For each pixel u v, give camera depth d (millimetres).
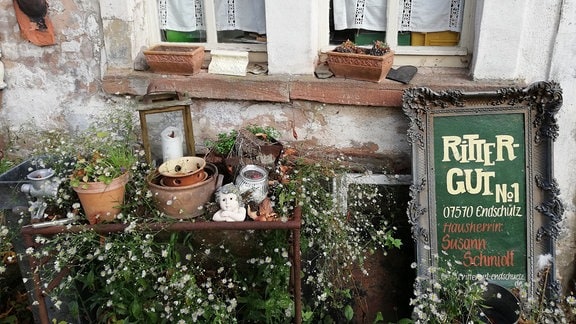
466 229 2781
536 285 2764
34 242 2566
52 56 3164
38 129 3350
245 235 2975
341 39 3178
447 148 2768
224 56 3074
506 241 2770
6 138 3396
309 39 2930
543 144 2715
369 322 3094
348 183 2990
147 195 2516
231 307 2611
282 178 2736
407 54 3082
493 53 2777
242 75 3049
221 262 3068
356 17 3098
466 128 2752
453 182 2773
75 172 2502
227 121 3150
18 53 3189
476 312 2594
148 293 2742
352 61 2852
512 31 2707
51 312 2830
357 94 2898
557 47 2719
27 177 2555
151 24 3275
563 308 2984
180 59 2986
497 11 2688
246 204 2510
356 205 3010
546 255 2756
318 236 2854
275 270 2746
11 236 2686
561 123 2850
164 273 2773
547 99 2666
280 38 2953
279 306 2695
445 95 2723
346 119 3020
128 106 3174
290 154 2971
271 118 3105
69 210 2615
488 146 2748
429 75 2971
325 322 3020
